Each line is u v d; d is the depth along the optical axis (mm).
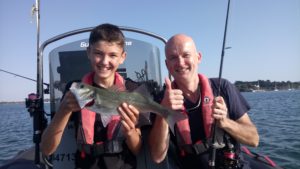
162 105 982
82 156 1099
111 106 986
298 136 3174
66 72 1404
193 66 1149
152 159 1147
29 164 1574
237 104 1153
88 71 1405
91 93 955
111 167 1081
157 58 1516
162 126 1057
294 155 2389
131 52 1503
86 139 1089
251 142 1116
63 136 1250
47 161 1245
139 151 1163
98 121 1116
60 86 1394
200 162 1125
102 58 1071
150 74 1496
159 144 1077
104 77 1097
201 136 1152
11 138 3916
